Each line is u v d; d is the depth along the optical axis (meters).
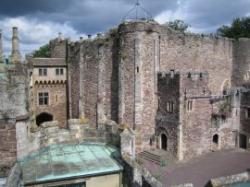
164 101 33.91
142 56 33.53
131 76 34.00
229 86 45.22
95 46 38.53
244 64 44.16
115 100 37.00
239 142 38.41
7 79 12.57
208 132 34.88
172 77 32.38
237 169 28.78
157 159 31.47
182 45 37.88
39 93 44.41
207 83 34.38
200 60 40.38
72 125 16.14
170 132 33.09
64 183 12.47
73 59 43.81
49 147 15.24
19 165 12.84
